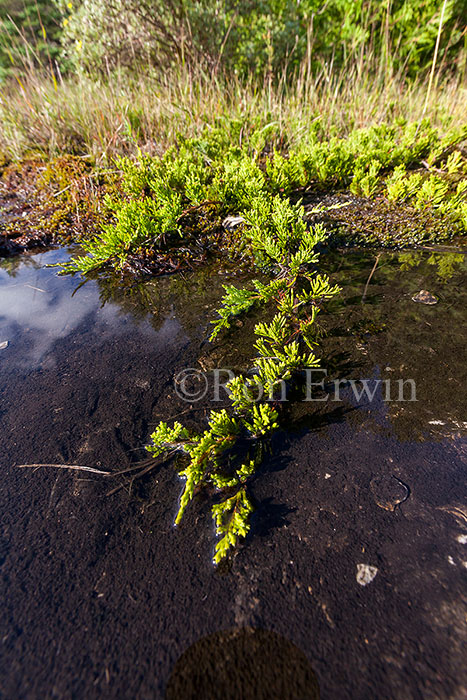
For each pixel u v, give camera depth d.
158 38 5.52
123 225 2.81
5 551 1.27
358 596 1.12
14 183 4.39
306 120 4.56
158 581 1.18
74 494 1.44
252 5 5.86
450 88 5.47
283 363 1.82
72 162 4.48
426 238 3.09
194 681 0.97
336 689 0.95
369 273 2.76
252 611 1.10
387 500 1.37
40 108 5.17
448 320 2.23
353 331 2.21
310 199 3.58
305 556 1.23
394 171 3.51
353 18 6.24
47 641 1.06
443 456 1.51
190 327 2.34
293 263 2.44
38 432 1.69
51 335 2.30
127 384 1.93
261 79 5.94
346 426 1.66
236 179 3.25
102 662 1.02
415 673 0.97
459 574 1.16
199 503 1.40
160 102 4.74
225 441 1.55
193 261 3.01
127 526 1.33
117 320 2.43
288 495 1.41
